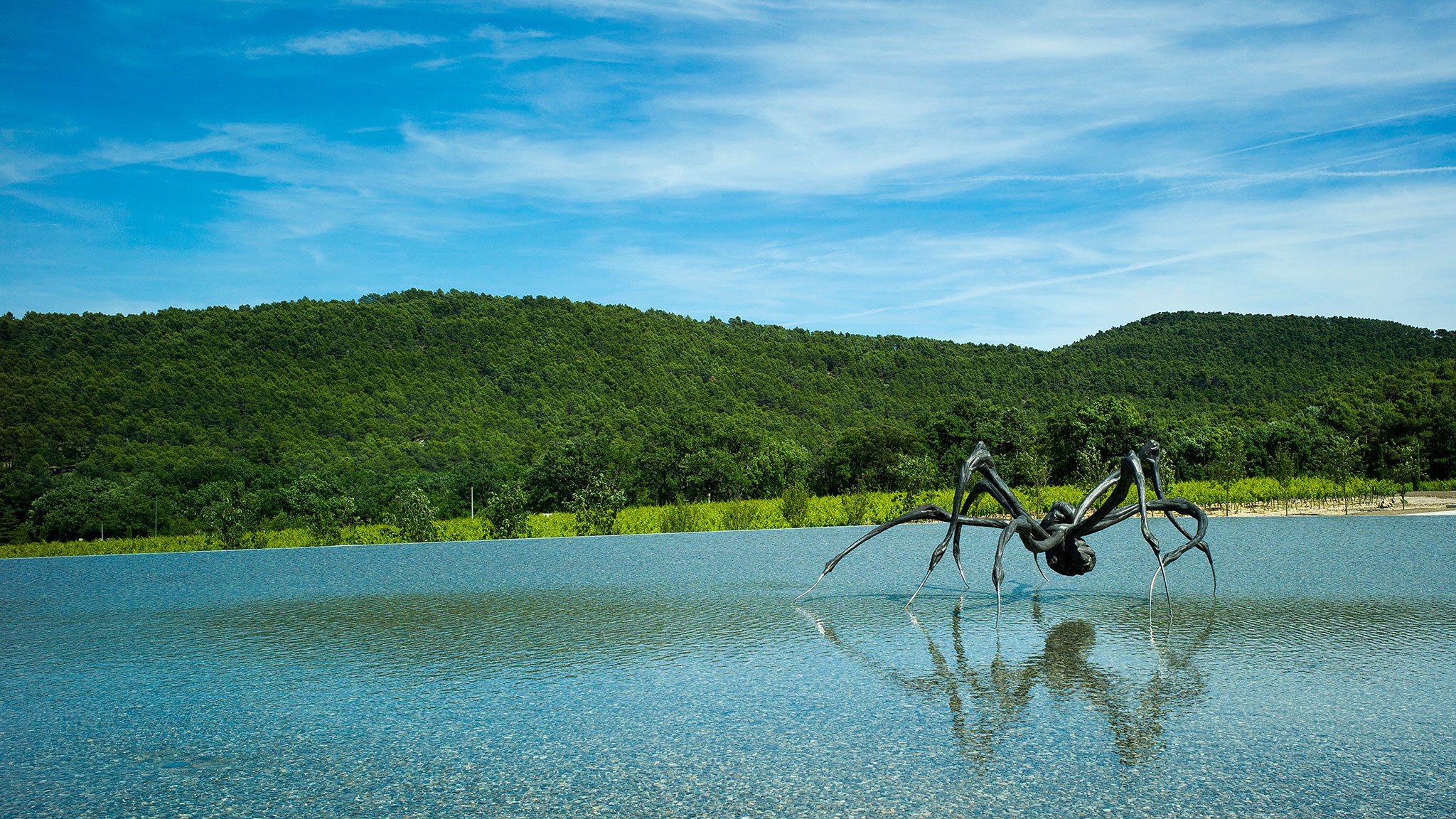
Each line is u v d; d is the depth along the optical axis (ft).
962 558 42.11
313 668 20.20
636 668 19.69
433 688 18.21
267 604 30.48
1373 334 437.17
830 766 13.12
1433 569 34.76
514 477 200.23
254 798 12.28
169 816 11.70
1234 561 38.27
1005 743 14.05
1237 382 385.70
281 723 15.90
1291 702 16.17
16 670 20.36
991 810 11.38
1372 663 19.20
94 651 22.48
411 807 11.82
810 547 49.47
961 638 22.45
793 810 11.41
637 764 13.38
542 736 14.87
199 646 23.03
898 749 13.84
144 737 15.17
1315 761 13.14
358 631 25.04
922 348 453.58
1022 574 35.55
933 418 225.35
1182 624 23.90
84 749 14.56
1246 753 13.51
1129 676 18.20
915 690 17.37
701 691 17.60
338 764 13.66
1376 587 30.50
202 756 14.17
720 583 34.58
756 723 15.33
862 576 36.11
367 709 16.74
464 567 41.68
